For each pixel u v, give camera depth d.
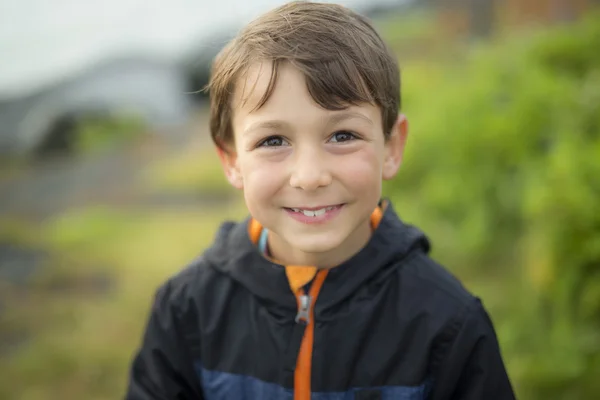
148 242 4.28
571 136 3.11
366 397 1.46
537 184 3.00
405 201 3.79
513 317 2.86
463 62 5.05
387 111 1.47
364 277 1.47
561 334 2.65
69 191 5.54
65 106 7.13
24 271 4.07
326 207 1.37
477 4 5.84
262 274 1.51
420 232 1.55
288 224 1.40
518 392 2.52
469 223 3.43
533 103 3.44
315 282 1.49
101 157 6.41
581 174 2.82
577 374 2.52
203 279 1.60
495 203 3.41
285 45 1.34
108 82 7.57
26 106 7.18
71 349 3.19
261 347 1.51
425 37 6.17
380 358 1.46
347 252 1.52
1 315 3.54
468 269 3.32
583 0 4.56
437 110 4.04
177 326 1.60
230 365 1.54
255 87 1.34
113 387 2.91
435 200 3.62
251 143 1.37
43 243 4.46
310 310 1.48
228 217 4.55
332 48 1.35
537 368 2.59
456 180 3.57
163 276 3.82
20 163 6.51
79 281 3.88
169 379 1.60
